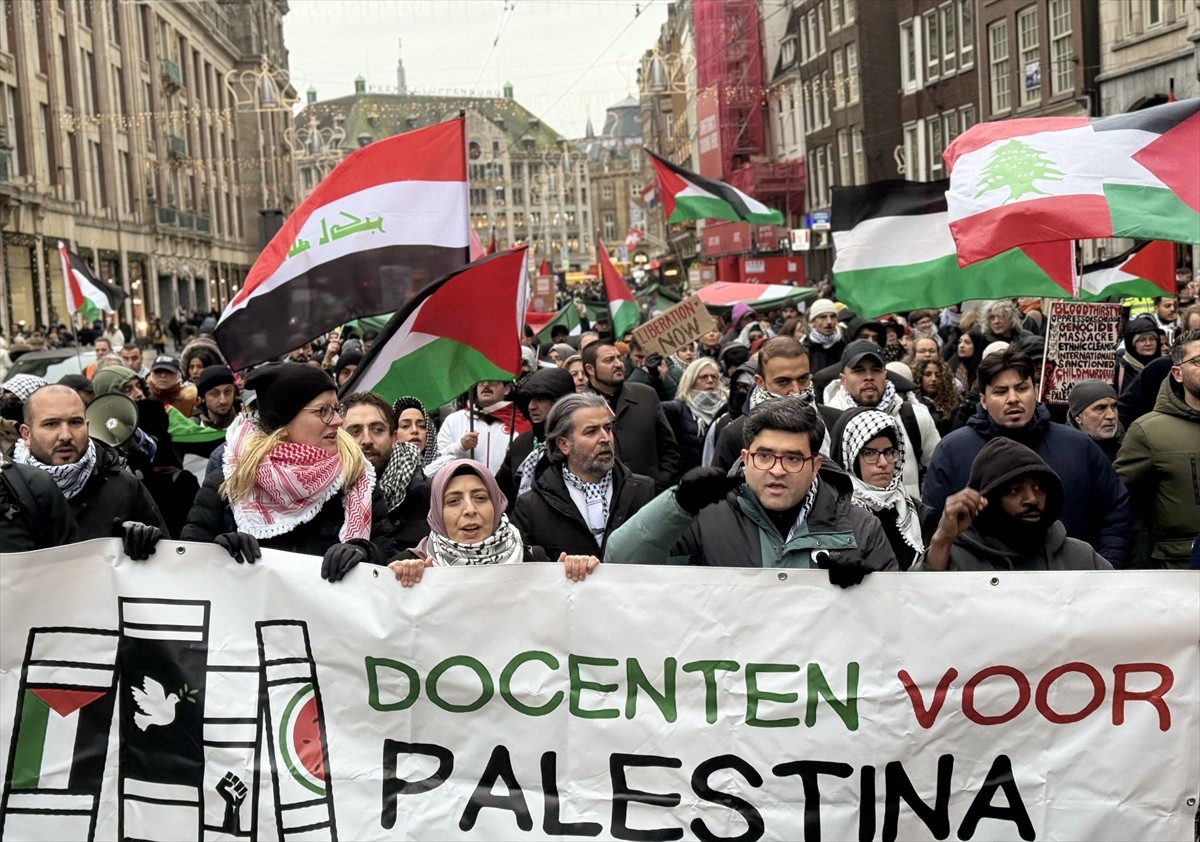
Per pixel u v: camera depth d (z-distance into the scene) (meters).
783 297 20.70
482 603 4.31
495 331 6.50
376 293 6.92
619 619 4.28
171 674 4.34
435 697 4.32
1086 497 5.85
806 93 52.16
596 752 4.29
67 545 4.34
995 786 4.18
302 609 4.35
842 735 4.21
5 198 40.50
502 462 7.55
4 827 4.31
